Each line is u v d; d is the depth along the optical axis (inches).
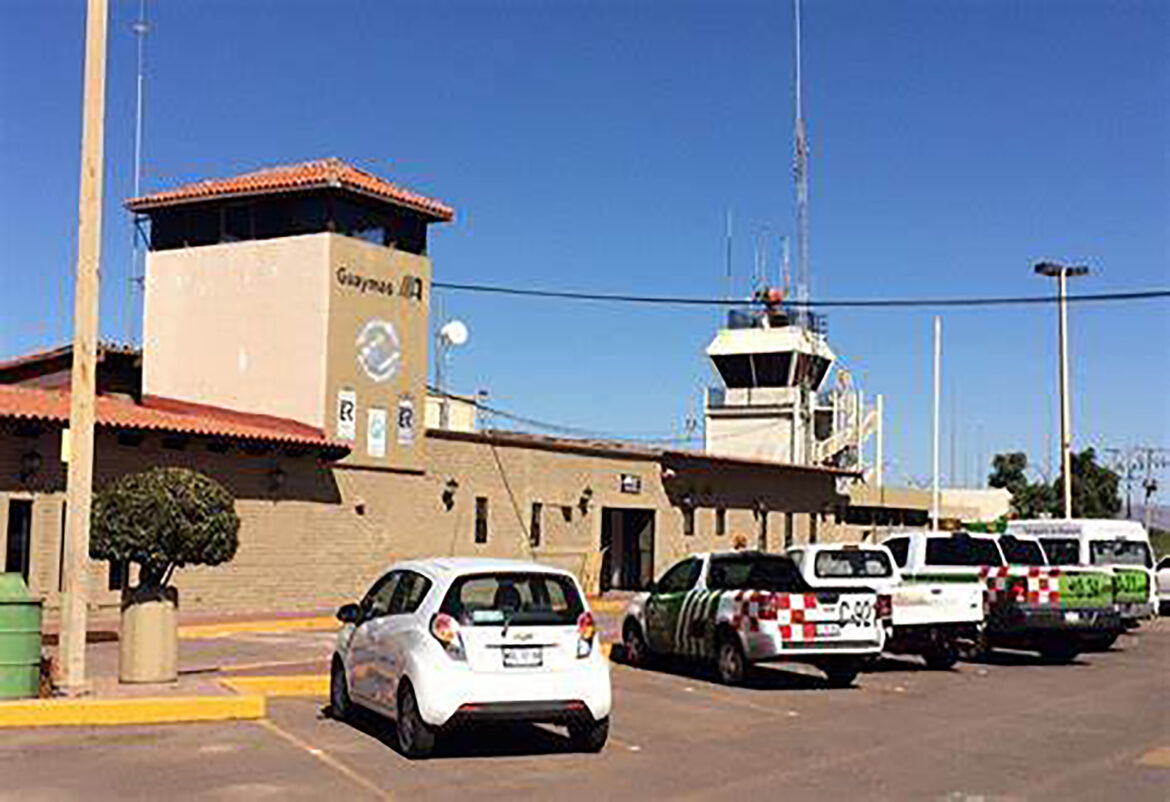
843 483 1956.2
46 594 962.7
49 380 1314.0
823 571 865.5
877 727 615.8
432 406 1545.3
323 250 1219.2
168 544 644.1
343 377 1221.1
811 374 2534.5
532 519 1413.6
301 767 488.7
